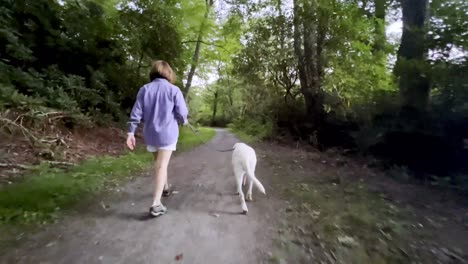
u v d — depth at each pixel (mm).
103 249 2309
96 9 9461
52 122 5996
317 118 10273
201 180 4922
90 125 7078
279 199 3916
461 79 4906
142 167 5543
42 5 8039
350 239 2646
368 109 7020
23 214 2797
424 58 5762
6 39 6945
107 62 9852
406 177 5090
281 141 11477
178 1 12109
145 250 2334
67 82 7426
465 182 4539
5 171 3883
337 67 9477
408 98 5777
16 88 6438
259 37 11664
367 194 4191
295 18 10344
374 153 6777
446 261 2287
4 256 2094
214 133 19969
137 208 3338
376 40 9508
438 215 3338
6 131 5062
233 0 12438
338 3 9406
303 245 2531
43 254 2170
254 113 16172
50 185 3500
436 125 5266
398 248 2490
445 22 5680
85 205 3307
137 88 10547
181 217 3119
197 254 2314
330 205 3660
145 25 10375
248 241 2590
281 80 11875
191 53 14336
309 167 6312
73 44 8555
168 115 3188
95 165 4887
